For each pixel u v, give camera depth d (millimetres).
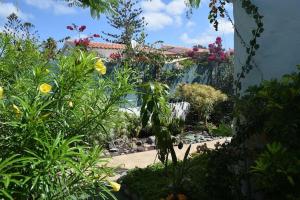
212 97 10641
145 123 4621
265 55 4441
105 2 6574
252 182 4125
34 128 2582
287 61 4297
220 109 10672
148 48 12164
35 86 3135
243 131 3969
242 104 4074
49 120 2809
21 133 2607
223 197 3865
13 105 2830
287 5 4270
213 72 13547
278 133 3535
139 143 8516
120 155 7793
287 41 4289
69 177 2598
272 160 3146
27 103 2721
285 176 3125
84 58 3133
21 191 2416
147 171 5445
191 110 10672
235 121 4531
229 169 4191
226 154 3949
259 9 4445
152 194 4539
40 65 3516
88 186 2590
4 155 2561
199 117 10562
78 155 2629
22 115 2711
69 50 4016
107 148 7906
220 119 10422
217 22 4973
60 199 2465
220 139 9258
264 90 3791
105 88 3594
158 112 4582
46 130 2666
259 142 4160
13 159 2488
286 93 3545
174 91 11914
